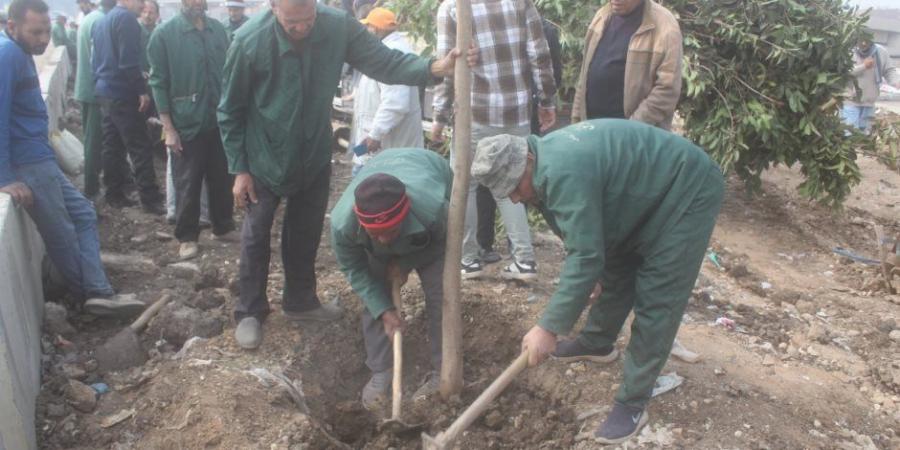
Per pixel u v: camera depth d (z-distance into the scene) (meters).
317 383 3.83
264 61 3.38
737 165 6.68
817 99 6.12
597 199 2.68
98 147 6.46
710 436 3.22
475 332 4.21
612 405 3.42
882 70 8.65
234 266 5.12
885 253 5.64
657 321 2.99
